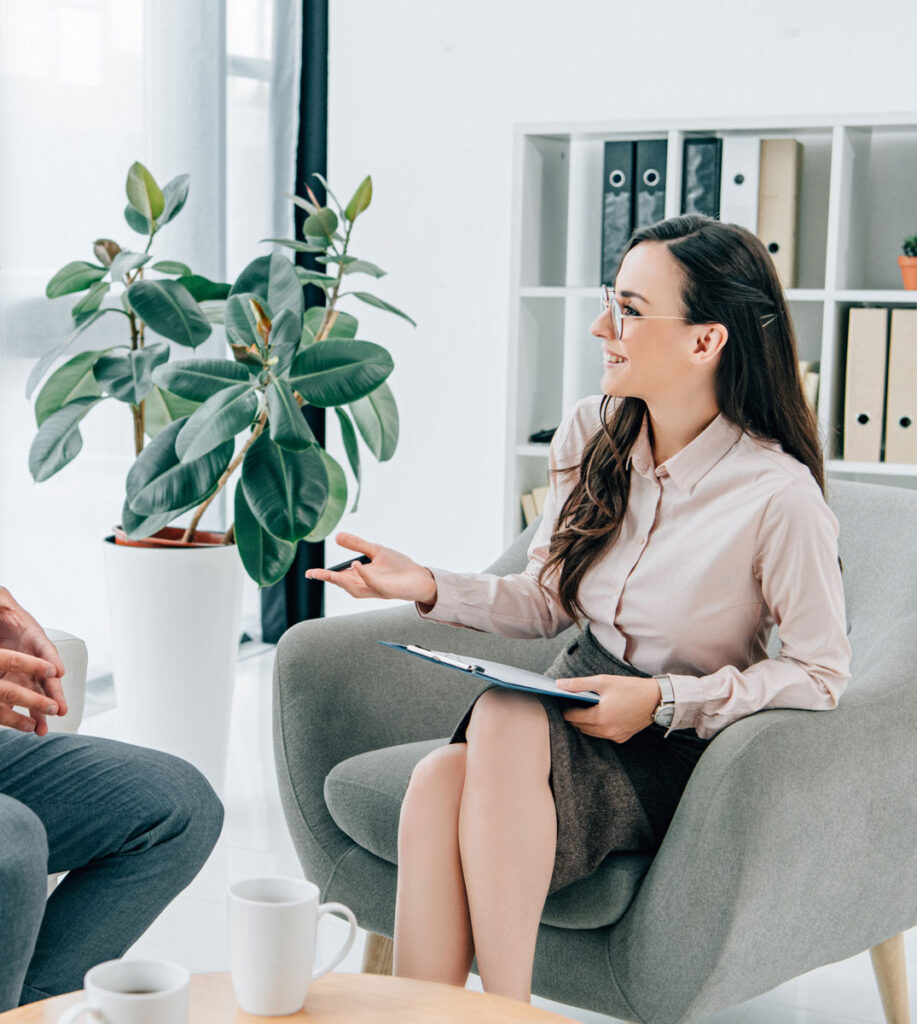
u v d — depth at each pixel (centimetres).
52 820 154
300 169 404
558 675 169
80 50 317
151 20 339
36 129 304
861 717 153
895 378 308
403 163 388
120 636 259
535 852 140
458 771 144
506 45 374
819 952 158
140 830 153
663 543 163
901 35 336
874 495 187
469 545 392
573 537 169
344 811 170
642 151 322
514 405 336
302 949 104
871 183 339
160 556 253
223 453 241
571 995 158
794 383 163
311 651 182
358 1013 106
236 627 268
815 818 148
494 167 379
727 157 318
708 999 146
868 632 175
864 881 159
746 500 158
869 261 342
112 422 337
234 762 306
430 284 388
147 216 265
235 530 251
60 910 150
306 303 396
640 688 150
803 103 347
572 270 368
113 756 160
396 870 170
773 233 318
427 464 394
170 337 244
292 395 239
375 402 291
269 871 243
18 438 307
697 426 164
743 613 159
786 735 145
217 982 111
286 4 397
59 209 312
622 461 167
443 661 149
